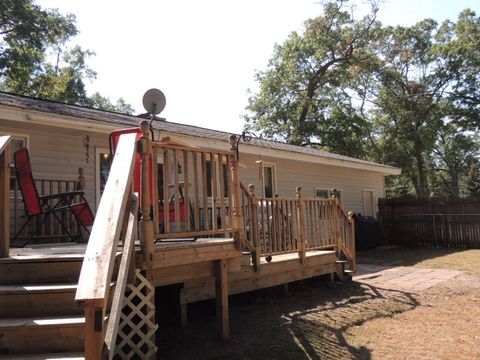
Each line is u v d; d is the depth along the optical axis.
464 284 8.23
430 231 16.94
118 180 3.22
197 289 5.26
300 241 7.01
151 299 3.99
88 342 2.10
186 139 9.34
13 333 2.95
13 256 3.78
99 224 2.73
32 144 7.72
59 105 8.88
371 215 18.72
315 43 29.45
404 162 32.72
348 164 15.97
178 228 4.26
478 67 31.28
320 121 29.22
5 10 20.38
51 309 3.26
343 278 8.20
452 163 43.81
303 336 4.99
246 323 5.36
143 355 3.89
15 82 23.28
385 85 33.03
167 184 4.17
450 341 4.98
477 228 15.74
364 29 29.73
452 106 32.09
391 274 9.50
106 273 2.29
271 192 13.08
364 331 5.31
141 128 3.95
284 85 29.95
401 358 4.44
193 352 4.36
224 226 4.82
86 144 8.51
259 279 6.16
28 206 5.39
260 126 30.05
